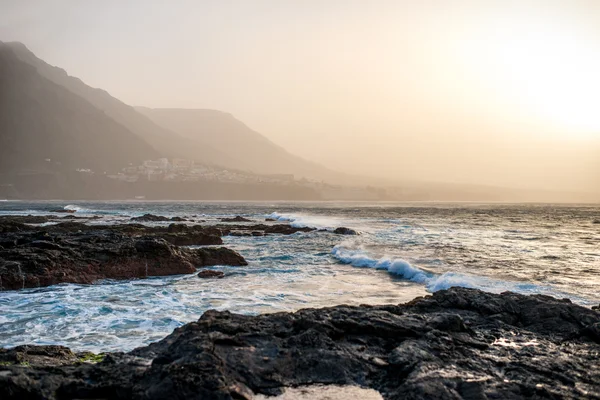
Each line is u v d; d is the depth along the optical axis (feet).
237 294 53.62
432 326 27.63
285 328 26.76
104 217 232.73
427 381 20.08
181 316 42.93
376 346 25.57
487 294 35.29
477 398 18.85
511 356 23.99
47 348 28.96
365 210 406.82
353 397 19.90
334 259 86.33
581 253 92.79
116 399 19.93
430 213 338.54
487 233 147.02
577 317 29.73
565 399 18.75
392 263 70.64
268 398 19.80
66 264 63.77
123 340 35.37
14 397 19.26
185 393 18.60
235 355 22.68
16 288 57.62
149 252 70.23
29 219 190.60
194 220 220.02
